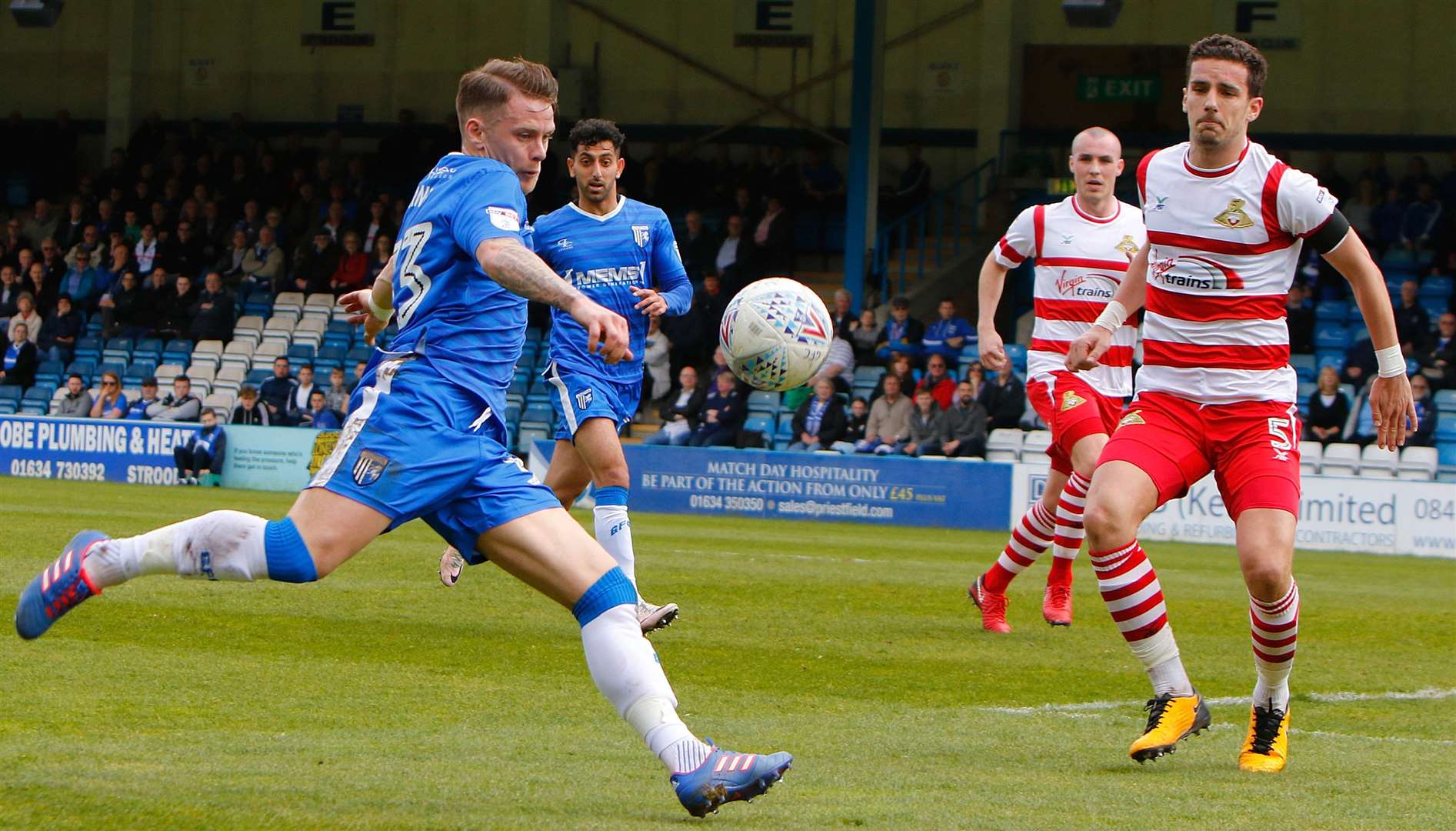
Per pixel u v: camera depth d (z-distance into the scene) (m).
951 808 8.45
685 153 57.47
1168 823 8.18
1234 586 23.33
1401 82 53.28
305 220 55.34
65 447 44.75
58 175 62.69
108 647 13.35
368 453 8.05
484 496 8.25
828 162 55.38
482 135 8.47
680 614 17.38
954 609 18.95
